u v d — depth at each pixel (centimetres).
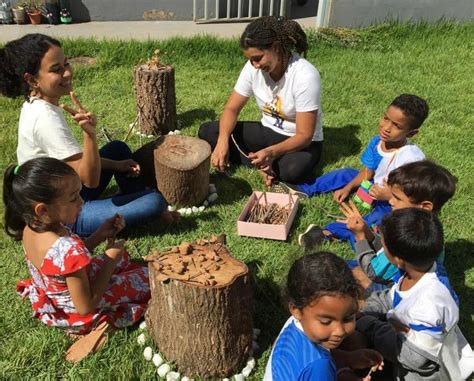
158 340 274
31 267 269
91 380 264
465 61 699
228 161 445
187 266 262
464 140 506
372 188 357
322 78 633
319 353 213
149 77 476
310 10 954
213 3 844
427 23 795
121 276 296
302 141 407
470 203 415
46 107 319
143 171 417
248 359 277
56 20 812
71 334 289
